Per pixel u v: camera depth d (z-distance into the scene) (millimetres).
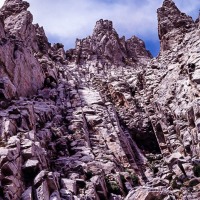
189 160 26281
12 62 42219
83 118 43562
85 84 66250
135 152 47125
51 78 56438
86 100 51344
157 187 21234
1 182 20078
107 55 92125
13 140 24703
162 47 69062
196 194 19328
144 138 52656
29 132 28562
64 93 52594
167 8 75500
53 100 48781
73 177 26812
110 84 65188
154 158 45719
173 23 70438
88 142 38094
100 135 41812
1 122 27562
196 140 33562
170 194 19828
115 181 29234
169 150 41812
